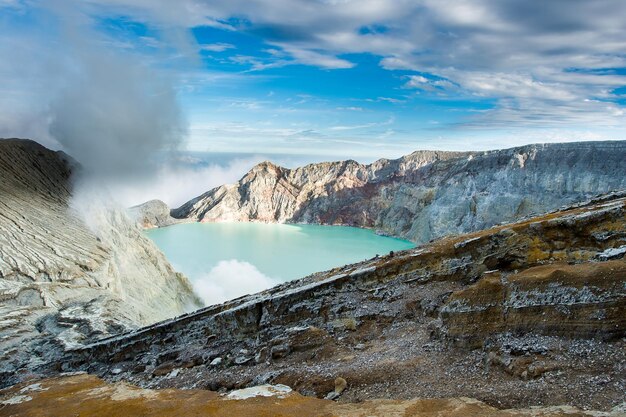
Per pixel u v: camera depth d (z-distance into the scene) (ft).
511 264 181.37
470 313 128.06
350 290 205.77
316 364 147.54
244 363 167.94
